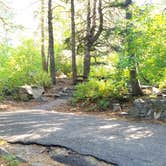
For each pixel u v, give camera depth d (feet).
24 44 116.78
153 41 46.19
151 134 34.19
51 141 30.48
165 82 56.70
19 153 27.71
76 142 30.30
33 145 29.89
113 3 77.77
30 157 26.89
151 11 46.93
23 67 88.33
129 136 33.14
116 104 51.37
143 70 50.01
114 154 26.99
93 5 86.84
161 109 42.98
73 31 85.71
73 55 85.87
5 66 85.61
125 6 52.03
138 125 39.22
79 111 54.19
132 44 46.88
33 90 71.87
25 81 77.82
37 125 38.47
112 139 31.71
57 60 115.34
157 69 47.55
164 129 36.88
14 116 46.03
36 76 82.02
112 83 56.95
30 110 55.52
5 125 38.65
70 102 60.80
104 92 56.24
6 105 60.85
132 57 46.80
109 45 81.82
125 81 55.06
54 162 25.86
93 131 35.22
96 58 97.76
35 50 118.42
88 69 86.07
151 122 41.39
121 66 47.62
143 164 24.76
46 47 123.24
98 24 85.92
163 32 46.01
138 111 44.80
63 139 31.32
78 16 91.91
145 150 28.19
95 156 26.40
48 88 81.35
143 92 54.03
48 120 42.22
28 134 33.58
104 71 82.02
